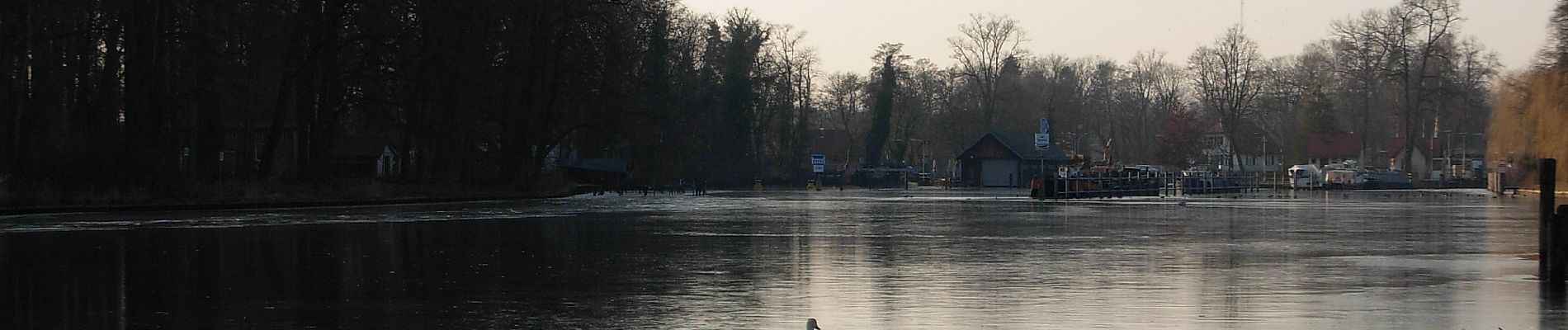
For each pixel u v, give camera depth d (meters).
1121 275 16.50
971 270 17.34
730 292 14.48
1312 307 12.84
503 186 64.50
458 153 62.75
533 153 76.69
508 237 26.03
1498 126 70.81
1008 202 54.44
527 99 63.09
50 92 52.00
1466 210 43.06
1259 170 132.50
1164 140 116.19
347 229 29.38
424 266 18.11
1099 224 31.88
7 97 49.62
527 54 59.78
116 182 46.97
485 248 22.22
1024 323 11.74
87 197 44.53
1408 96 96.31
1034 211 41.84
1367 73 98.06
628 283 15.58
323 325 11.69
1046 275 16.53
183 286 15.16
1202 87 105.69
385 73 55.44
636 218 36.62
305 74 54.38
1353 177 99.31
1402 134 125.88
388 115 58.84
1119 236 25.84
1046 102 124.19
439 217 37.56
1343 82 113.38
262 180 52.75
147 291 14.59
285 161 75.19
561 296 14.09
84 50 52.59
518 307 13.08
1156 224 31.83
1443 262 18.67
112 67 50.81
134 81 47.94
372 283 15.59
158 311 12.73
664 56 78.25
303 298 13.92
